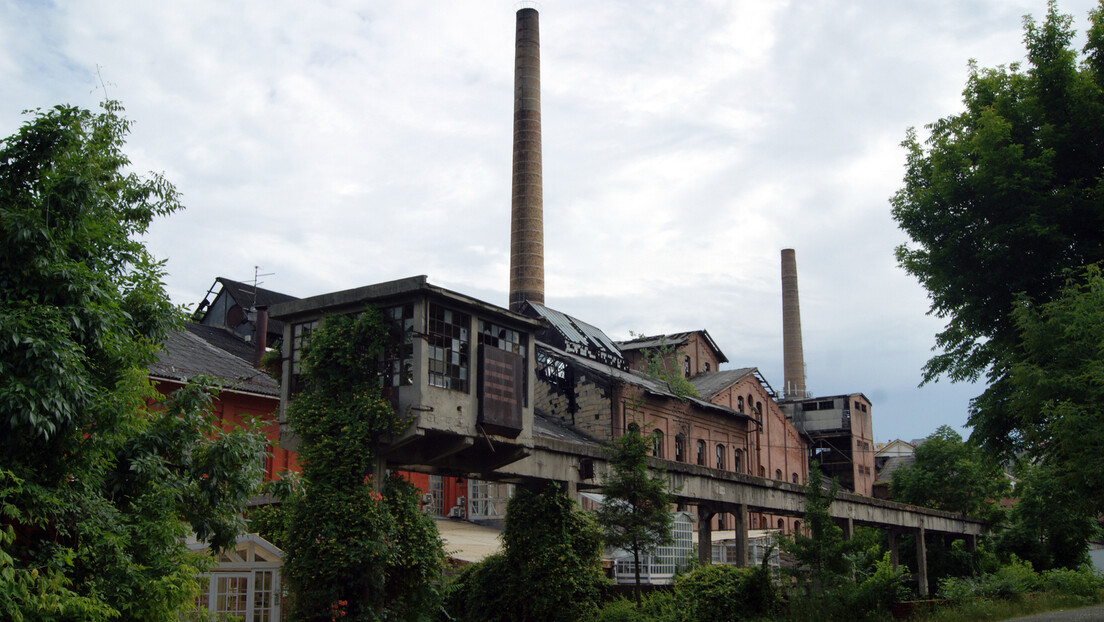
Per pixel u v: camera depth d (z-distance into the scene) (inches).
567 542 719.7
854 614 799.7
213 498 438.0
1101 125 780.0
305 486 591.2
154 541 408.8
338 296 649.0
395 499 615.8
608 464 794.8
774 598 802.8
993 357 855.1
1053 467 748.0
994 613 933.8
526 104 2170.3
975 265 813.9
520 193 2123.5
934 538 1638.8
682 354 2121.1
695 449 1792.6
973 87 884.6
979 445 848.3
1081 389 621.3
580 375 1578.5
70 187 388.2
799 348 2945.4
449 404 622.5
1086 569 1640.0
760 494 1021.2
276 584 651.5
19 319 347.9
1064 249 783.7
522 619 706.2
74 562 376.2
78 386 358.6
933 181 844.0
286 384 667.4
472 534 1126.4
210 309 1566.2
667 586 968.3
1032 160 765.3
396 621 596.1
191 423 433.4
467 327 654.5
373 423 601.0
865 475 2699.3
